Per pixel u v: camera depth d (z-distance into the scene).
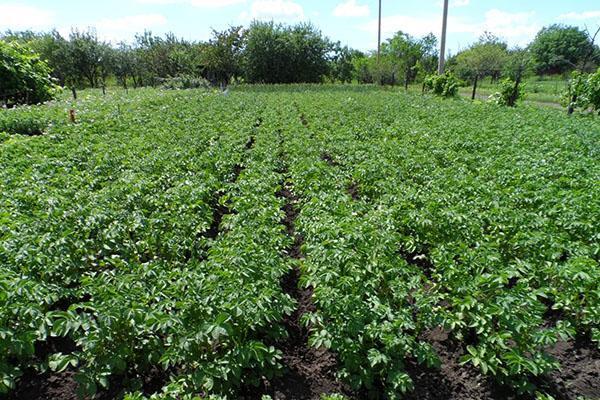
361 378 4.91
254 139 16.28
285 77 59.66
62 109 19.44
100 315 4.59
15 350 4.48
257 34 57.66
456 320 5.38
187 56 53.28
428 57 72.25
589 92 20.75
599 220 7.23
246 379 5.09
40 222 6.82
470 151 13.39
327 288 5.36
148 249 7.18
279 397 5.02
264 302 5.12
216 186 9.72
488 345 5.27
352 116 20.11
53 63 51.25
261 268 5.69
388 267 5.88
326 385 5.21
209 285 5.07
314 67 59.94
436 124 17.64
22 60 22.30
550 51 63.00
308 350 5.77
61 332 4.52
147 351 5.16
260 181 9.46
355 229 6.47
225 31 51.28
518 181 9.54
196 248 7.57
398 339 4.88
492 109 22.47
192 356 4.82
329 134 15.59
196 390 4.72
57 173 9.96
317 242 6.86
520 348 5.16
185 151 12.02
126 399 3.90
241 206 8.22
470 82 55.06
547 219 7.47
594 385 5.26
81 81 55.12
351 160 12.03
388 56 68.06
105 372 4.72
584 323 5.88
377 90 43.06
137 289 5.13
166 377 5.19
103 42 54.44
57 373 5.32
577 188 9.19
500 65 49.47
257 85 46.72
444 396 5.08
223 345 5.12
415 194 8.41
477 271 5.82
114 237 6.81
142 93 31.38
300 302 6.75
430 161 11.37
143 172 10.13
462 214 7.25
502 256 7.27
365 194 10.38
